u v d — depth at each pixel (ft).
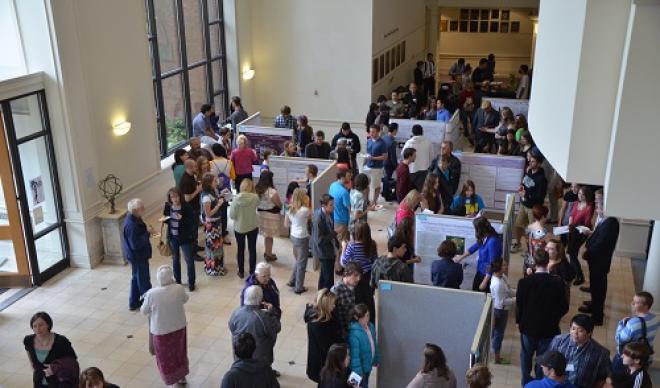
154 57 35.50
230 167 31.58
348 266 18.45
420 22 59.98
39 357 16.71
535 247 23.17
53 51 25.66
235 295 26.00
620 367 16.42
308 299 25.53
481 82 58.34
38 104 26.30
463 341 17.30
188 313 24.64
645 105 9.66
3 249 26.55
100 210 29.01
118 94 30.32
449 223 22.72
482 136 40.86
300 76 45.39
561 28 11.69
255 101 46.91
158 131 36.52
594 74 10.20
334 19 43.55
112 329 23.88
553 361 14.11
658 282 21.33
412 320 17.57
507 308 20.43
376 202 35.68
